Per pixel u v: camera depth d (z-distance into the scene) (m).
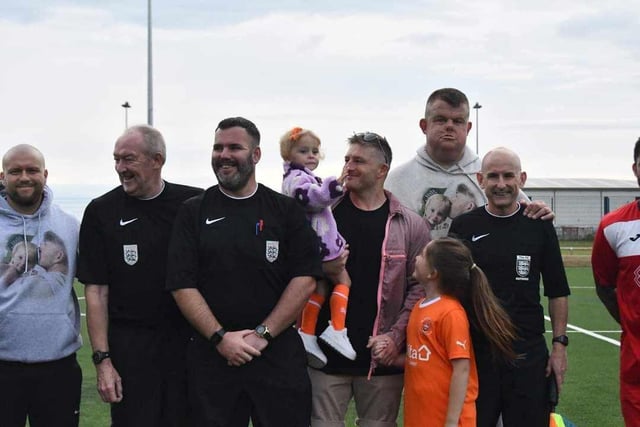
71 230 4.61
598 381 8.34
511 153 4.52
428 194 5.12
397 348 4.49
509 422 4.45
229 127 4.15
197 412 4.11
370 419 4.65
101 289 4.42
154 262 4.38
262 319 4.14
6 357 4.37
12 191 4.39
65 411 4.52
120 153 4.31
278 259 4.19
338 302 4.48
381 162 4.61
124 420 4.35
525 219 4.57
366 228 4.60
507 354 4.26
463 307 4.30
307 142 4.88
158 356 4.38
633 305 4.43
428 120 5.01
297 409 4.17
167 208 4.46
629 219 4.49
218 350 4.04
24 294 4.38
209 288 4.12
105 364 4.31
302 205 4.46
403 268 4.61
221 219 4.16
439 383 4.17
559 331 4.61
